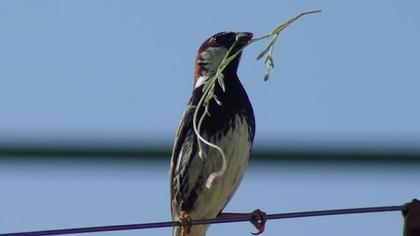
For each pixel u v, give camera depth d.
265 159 4.37
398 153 4.14
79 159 4.18
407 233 6.48
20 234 7.23
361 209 7.82
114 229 7.70
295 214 8.39
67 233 7.41
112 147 4.24
